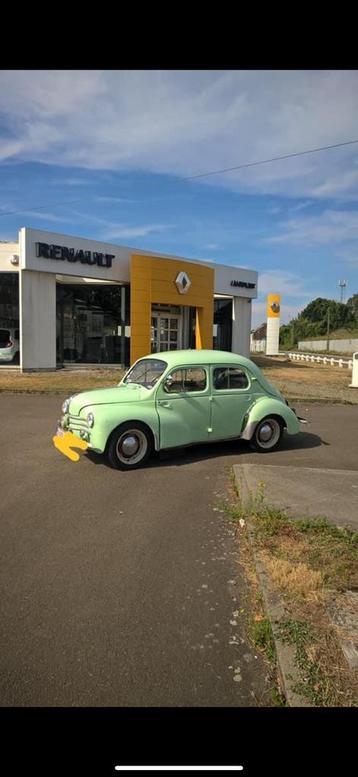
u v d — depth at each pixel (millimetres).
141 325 21234
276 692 2605
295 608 3238
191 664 2834
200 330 23938
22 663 2826
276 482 6078
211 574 3889
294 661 2721
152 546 4398
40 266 19016
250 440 7957
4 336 20656
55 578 3799
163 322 23344
